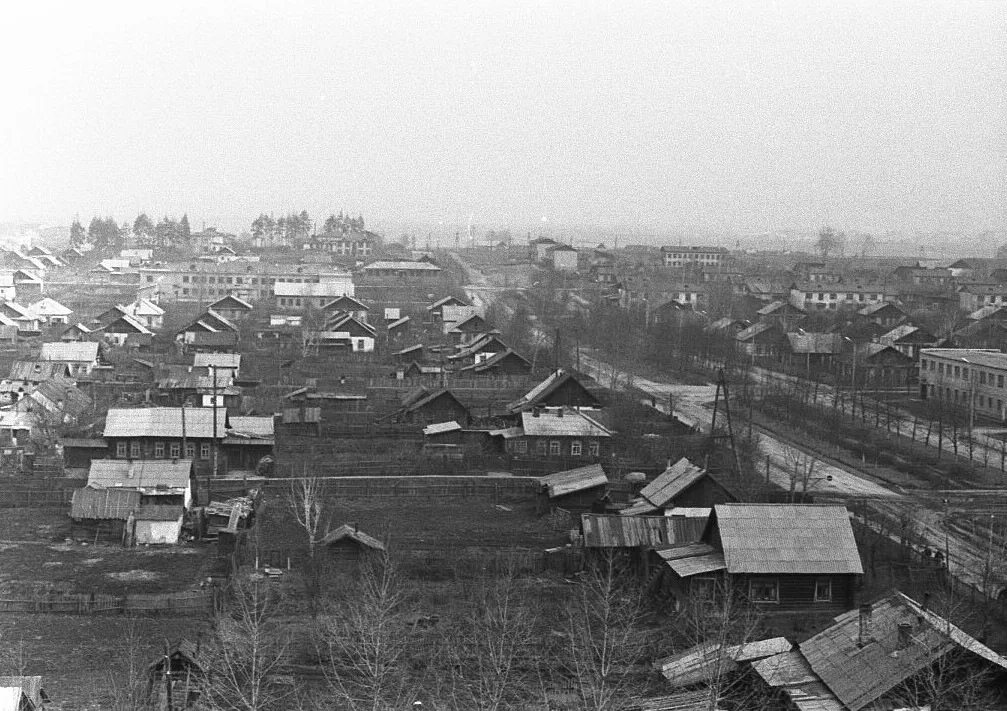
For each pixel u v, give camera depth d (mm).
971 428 115750
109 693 54750
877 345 162750
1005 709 48250
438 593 70125
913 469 107375
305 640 61688
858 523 82625
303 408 121125
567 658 58438
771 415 134750
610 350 185125
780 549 66875
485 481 101375
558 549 78750
